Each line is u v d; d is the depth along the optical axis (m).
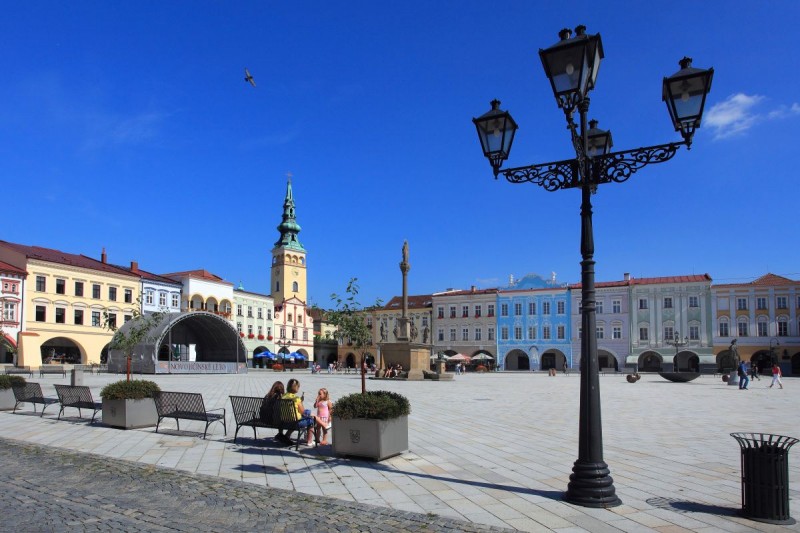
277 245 109.19
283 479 9.89
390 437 11.67
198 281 81.62
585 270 8.80
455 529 7.26
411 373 45.66
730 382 41.91
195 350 68.25
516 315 90.88
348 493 9.02
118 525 7.36
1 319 55.50
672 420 18.59
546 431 15.84
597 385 8.66
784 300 76.56
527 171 9.17
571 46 7.97
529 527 7.40
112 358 55.06
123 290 70.06
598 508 8.23
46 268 61.50
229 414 19.11
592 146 11.96
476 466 10.97
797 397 29.41
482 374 70.88
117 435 14.43
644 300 82.69
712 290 79.44
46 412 19.23
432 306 95.81
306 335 104.75
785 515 7.70
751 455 7.89
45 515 7.77
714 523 7.61
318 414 13.22
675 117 8.09
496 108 9.38
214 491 9.02
